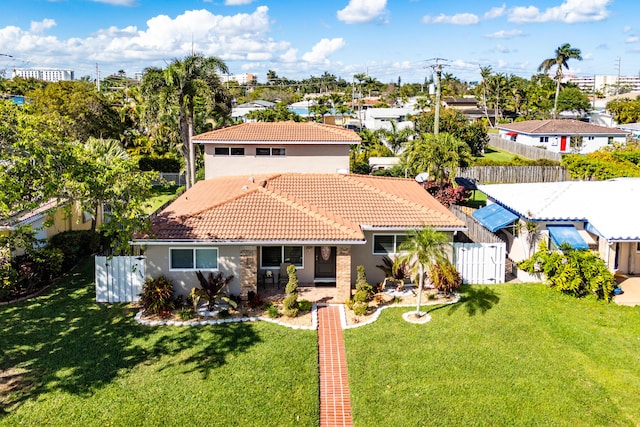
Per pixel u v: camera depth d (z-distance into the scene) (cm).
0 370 1845
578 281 2480
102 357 1941
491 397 1712
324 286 2628
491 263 2694
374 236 2631
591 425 1586
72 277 2836
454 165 4309
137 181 2295
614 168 4838
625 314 2331
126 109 7494
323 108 11731
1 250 2491
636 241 2588
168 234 2383
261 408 1648
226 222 2486
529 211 2853
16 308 2398
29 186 2017
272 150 3959
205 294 2302
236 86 17800
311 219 2520
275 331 2139
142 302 2328
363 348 2012
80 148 2228
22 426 1554
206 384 1767
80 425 1564
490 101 13525
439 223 2606
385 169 5578
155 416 1606
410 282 2669
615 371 1873
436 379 1809
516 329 2178
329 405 1697
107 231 2214
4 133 1988
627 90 19350
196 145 5872
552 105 11712
